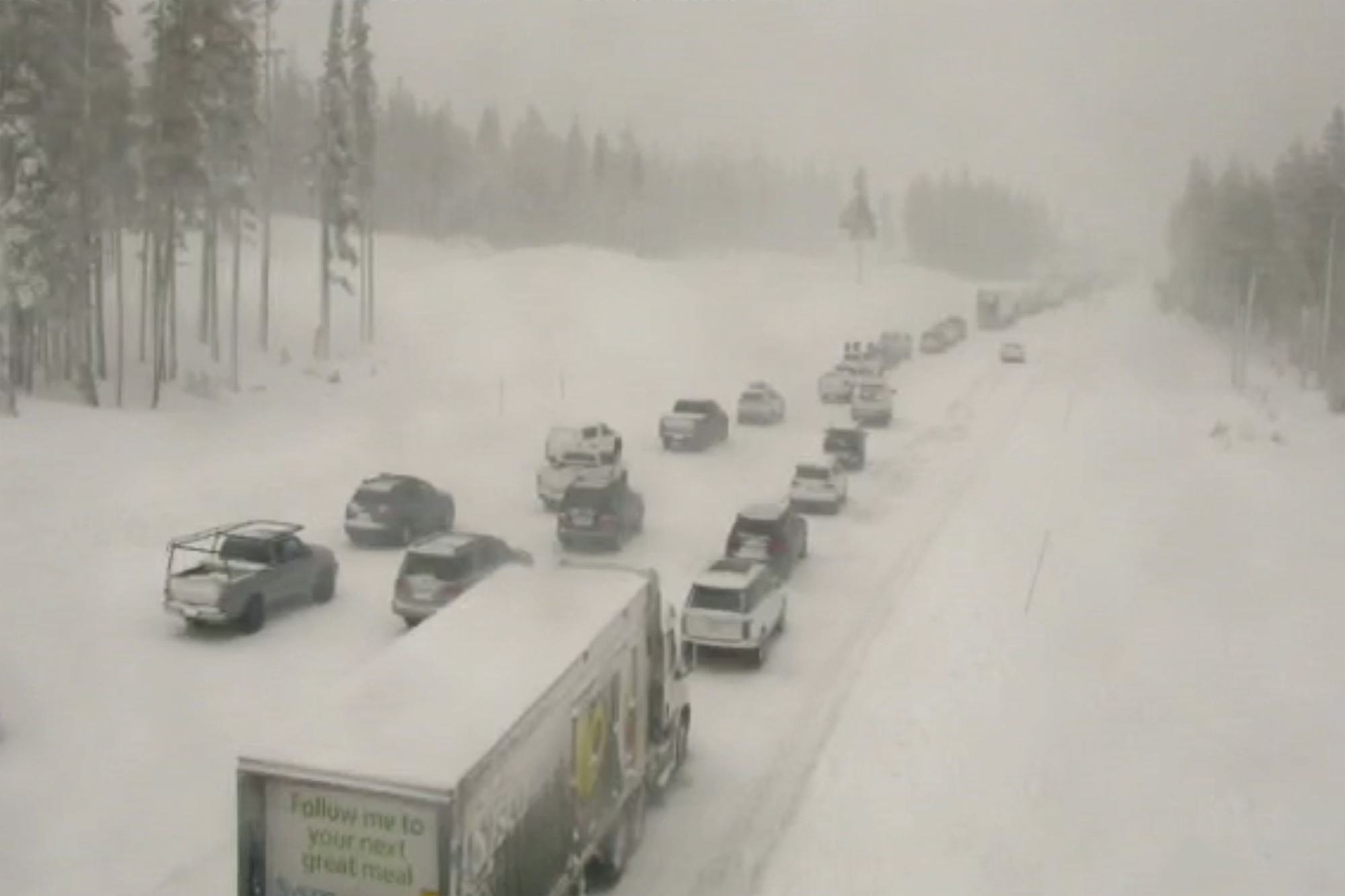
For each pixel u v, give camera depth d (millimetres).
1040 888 12508
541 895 10781
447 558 21125
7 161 40469
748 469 39312
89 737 15953
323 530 28688
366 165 62219
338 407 47031
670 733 15328
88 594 22266
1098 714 17547
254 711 17188
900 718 17594
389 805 9211
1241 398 61031
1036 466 39406
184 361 51625
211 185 49594
